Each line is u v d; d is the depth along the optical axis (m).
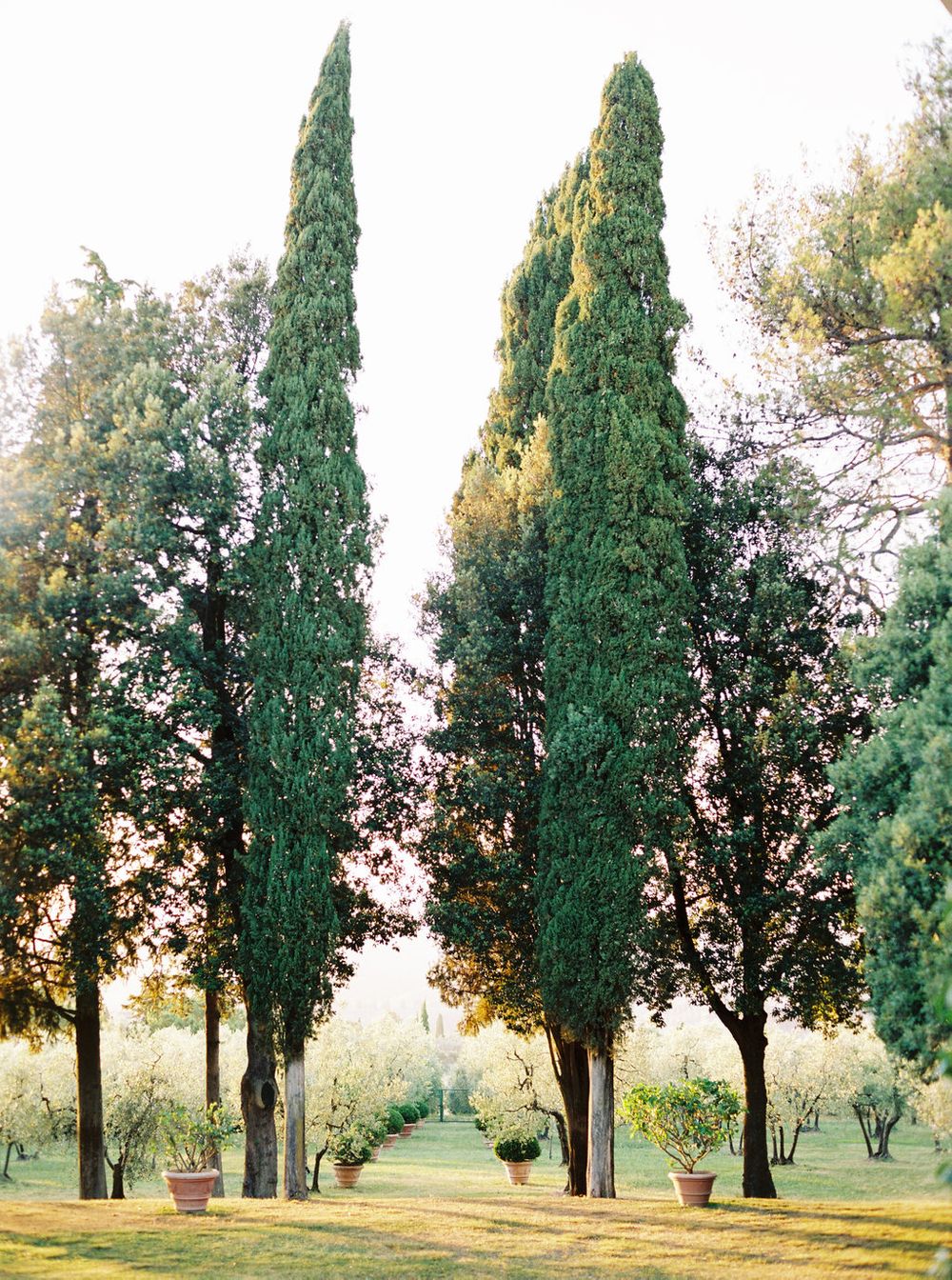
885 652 13.27
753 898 17.00
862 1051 36.47
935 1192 21.70
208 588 18.92
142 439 17.16
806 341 15.23
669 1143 15.08
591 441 18.03
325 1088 29.28
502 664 19.59
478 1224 12.31
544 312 24.25
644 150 19.50
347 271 19.47
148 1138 27.58
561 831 16.44
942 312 13.24
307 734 16.69
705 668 18.91
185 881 17.33
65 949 16.69
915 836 11.55
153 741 16.11
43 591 16.02
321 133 19.98
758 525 18.94
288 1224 12.18
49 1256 9.67
